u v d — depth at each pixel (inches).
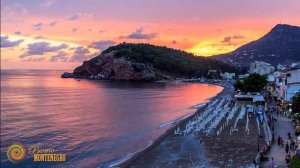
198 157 2016.5
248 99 4884.4
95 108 4992.6
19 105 5506.9
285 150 1934.1
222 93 7032.5
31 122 3676.2
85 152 2353.6
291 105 2979.8
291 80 3646.7
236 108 3848.4
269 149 1957.4
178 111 4611.2
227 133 2625.5
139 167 1902.1
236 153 2054.6
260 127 2807.6
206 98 6658.5
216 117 3329.2
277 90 4566.9
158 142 2449.6
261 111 3142.2
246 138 2433.6
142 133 2992.1
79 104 5585.6
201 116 3496.6
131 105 5369.1
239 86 5428.2
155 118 3917.3
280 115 3117.6
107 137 2837.1
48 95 7431.1
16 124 3543.3
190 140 2465.6
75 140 2733.8
